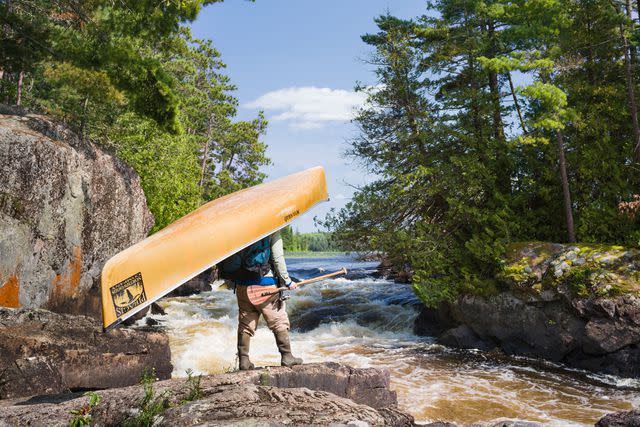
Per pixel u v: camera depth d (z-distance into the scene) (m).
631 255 12.31
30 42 15.64
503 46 18.55
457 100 17.86
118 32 15.50
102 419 3.72
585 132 16.41
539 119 14.55
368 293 21.86
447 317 15.75
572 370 11.59
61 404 4.07
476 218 16.09
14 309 7.11
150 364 7.33
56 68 15.93
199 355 11.60
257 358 11.64
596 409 8.57
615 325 11.23
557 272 12.78
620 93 16.50
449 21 19.83
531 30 15.65
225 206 4.49
